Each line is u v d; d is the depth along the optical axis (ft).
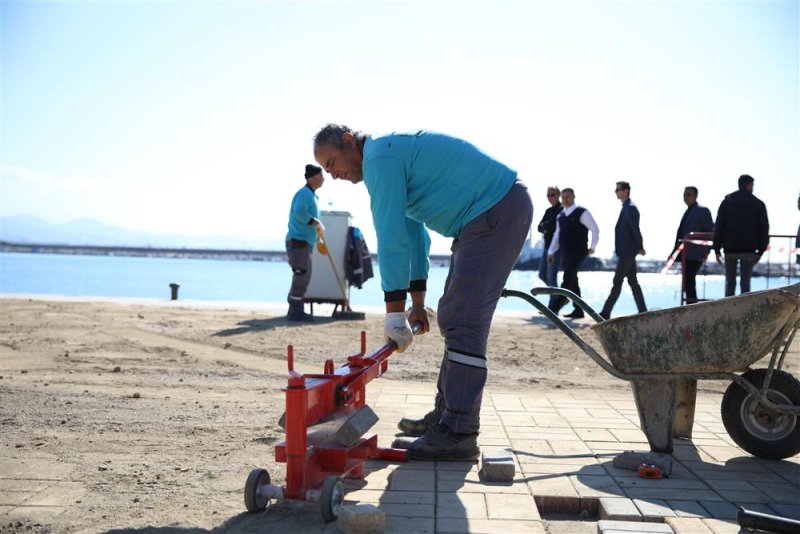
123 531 10.54
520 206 13.44
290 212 38.65
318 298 41.16
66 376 22.88
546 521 11.48
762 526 10.28
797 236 37.68
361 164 13.91
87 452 14.66
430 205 13.47
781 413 14.19
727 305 13.73
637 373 14.84
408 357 28.12
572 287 41.68
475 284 13.51
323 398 11.60
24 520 10.96
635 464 13.57
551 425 17.34
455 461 14.14
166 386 21.68
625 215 39.65
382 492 12.23
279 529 10.61
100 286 99.35
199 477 13.16
